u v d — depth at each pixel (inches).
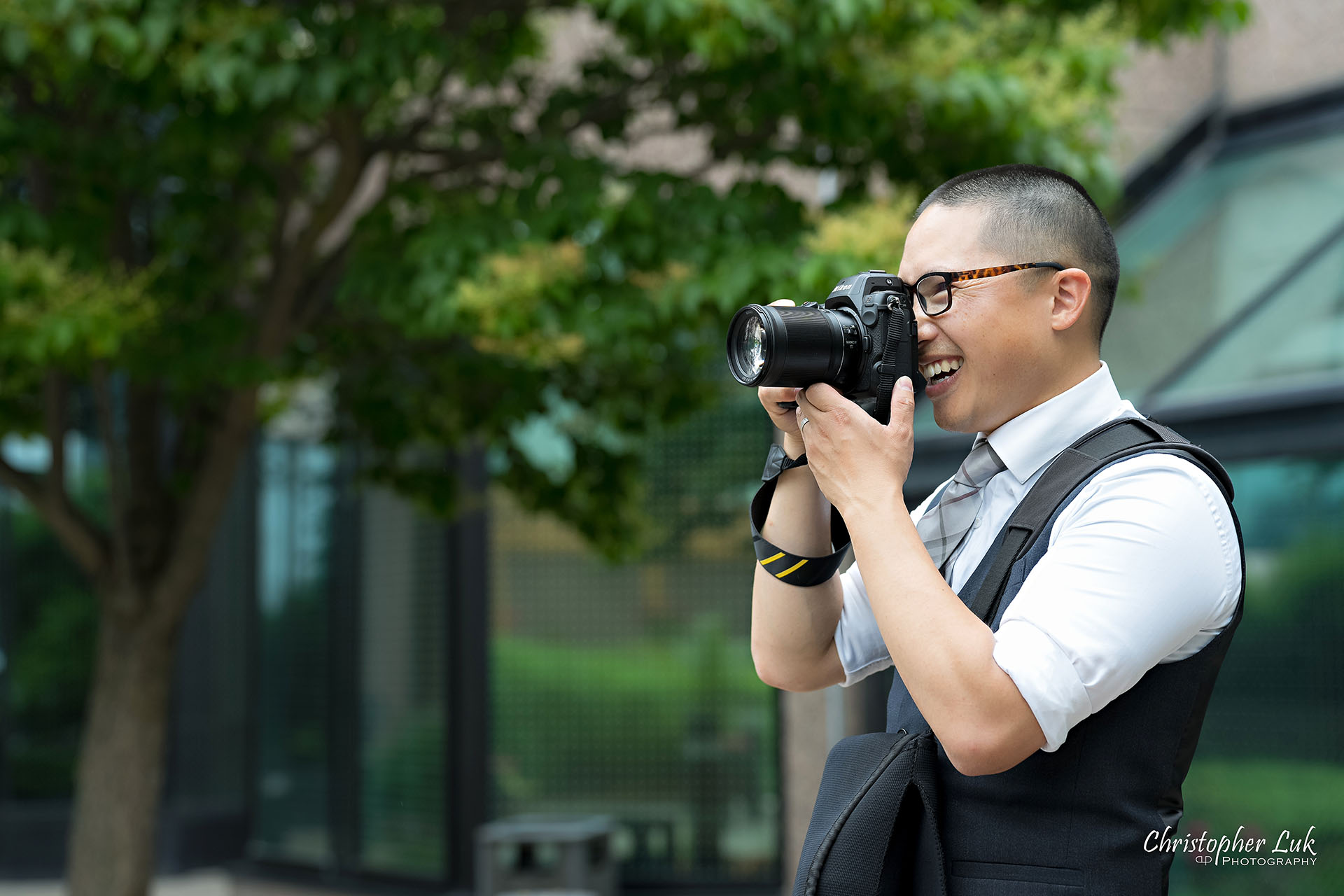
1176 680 55.6
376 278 175.8
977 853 56.0
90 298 165.9
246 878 354.9
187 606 217.2
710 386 227.9
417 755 318.0
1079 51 170.2
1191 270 264.5
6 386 206.1
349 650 336.5
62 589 383.6
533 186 171.6
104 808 211.3
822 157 190.5
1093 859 53.9
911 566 55.7
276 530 360.2
